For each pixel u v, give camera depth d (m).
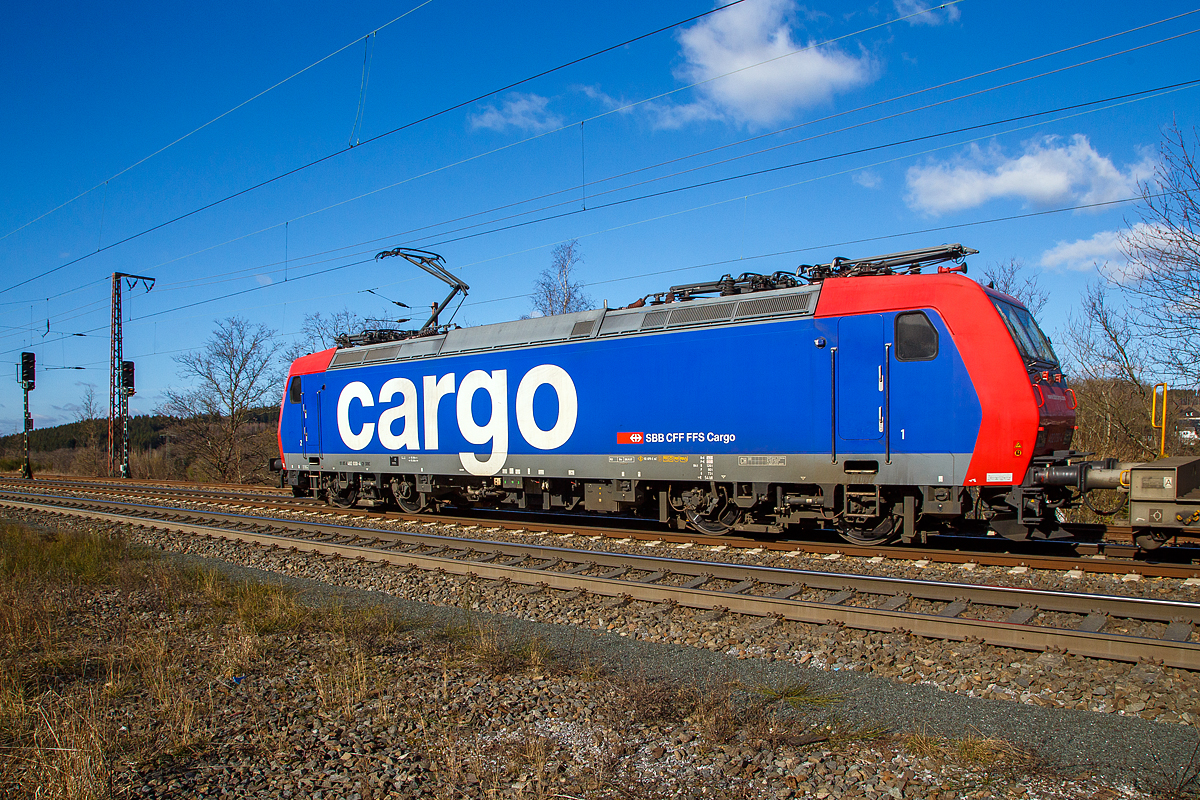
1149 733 4.48
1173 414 16.20
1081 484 8.52
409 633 7.11
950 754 4.26
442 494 15.17
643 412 11.48
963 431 8.95
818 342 9.85
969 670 5.58
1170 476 7.96
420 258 16.78
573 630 7.04
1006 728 4.62
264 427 44.78
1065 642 5.74
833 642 6.27
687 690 5.22
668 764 4.25
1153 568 7.95
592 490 12.45
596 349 12.05
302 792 4.09
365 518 15.13
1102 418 17.52
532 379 12.89
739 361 10.52
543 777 4.14
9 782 4.31
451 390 14.16
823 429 9.82
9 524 15.08
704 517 11.61
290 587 9.07
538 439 12.79
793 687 5.36
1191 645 5.32
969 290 9.06
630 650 6.40
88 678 6.17
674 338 11.17
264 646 6.66
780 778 4.05
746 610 7.18
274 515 16.20
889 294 9.45
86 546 11.64
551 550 9.95
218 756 4.59
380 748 4.59
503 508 17.48
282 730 4.91
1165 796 3.76
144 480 29.41
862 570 8.90
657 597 7.73
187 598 8.61
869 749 4.37
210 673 6.09
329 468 16.80
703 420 10.85
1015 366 8.76
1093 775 4.01
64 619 7.83
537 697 5.30
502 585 8.79
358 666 5.78
